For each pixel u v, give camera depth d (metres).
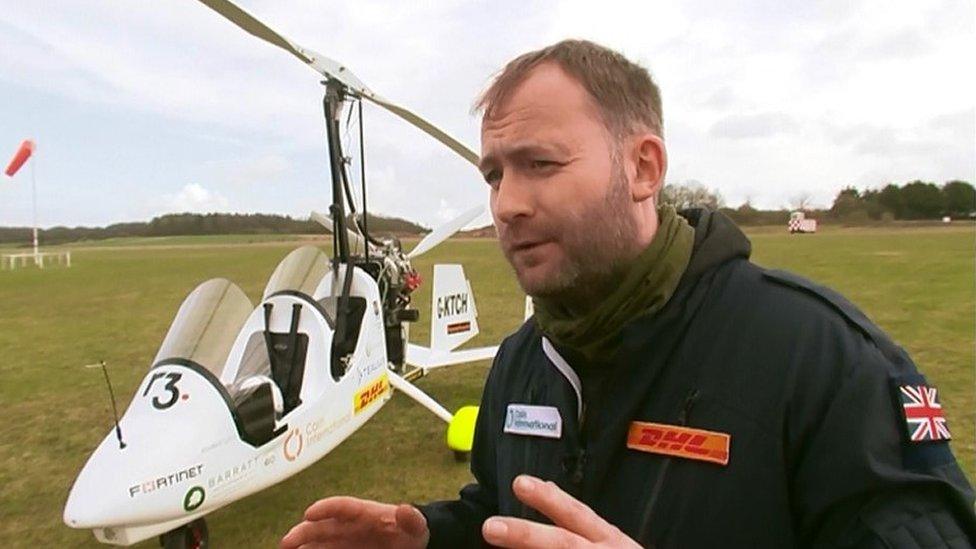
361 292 4.62
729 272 1.09
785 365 0.97
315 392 3.90
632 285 1.02
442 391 7.47
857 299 13.16
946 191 82.88
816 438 0.92
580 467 1.08
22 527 4.36
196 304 3.56
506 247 1.04
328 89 4.01
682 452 0.99
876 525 0.85
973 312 11.28
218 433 3.15
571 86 0.99
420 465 5.19
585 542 0.69
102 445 3.04
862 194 86.75
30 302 17.86
